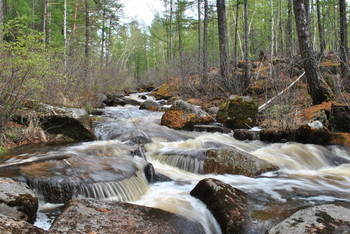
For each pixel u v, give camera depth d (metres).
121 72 22.77
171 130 9.52
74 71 11.38
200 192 4.39
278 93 10.09
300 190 5.14
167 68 24.81
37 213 3.70
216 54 22.83
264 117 10.80
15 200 3.22
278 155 7.25
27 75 6.62
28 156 5.50
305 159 7.16
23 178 4.01
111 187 4.38
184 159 6.20
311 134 8.00
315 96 10.94
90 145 6.70
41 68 7.34
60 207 3.91
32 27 21.62
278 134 8.61
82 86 12.02
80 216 3.12
